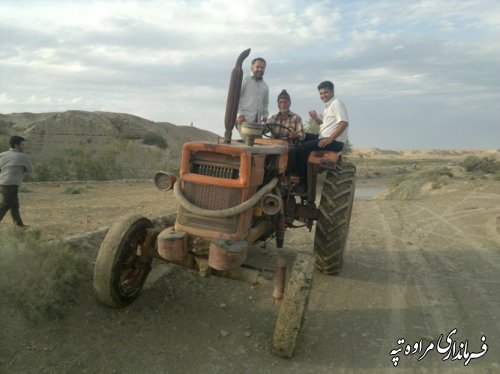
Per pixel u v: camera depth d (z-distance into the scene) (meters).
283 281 3.89
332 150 6.16
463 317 4.94
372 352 4.05
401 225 10.62
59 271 4.14
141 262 4.38
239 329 4.30
